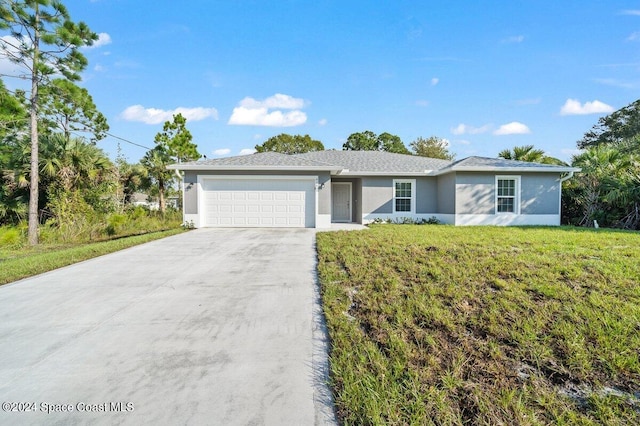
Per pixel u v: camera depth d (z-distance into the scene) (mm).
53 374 2674
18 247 10805
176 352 3018
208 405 2246
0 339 3324
